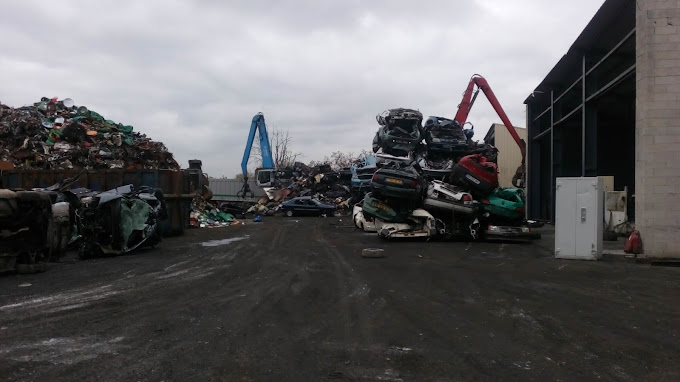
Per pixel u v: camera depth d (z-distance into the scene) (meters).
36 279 8.23
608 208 15.56
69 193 12.09
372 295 6.93
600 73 17.52
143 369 4.09
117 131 24.27
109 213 11.16
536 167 25.94
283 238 15.87
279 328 5.30
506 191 14.76
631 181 23.61
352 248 12.80
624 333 5.16
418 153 25.47
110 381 3.83
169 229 16.45
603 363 4.29
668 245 9.95
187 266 9.62
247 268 9.34
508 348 4.68
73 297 6.81
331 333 5.13
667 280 8.10
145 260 10.50
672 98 9.98
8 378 3.87
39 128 21.27
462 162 14.56
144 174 16.53
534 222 20.48
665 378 3.96
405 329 5.27
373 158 29.28
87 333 5.11
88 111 25.88
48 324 5.44
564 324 5.48
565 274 8.67
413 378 3.93
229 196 40.72
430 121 25.70
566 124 23.23
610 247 12.81
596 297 6.82
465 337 5.01
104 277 8.41
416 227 14.73
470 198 14.20
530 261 10.30
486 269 9.22
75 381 3.82
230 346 4.70
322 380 3.88
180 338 4.95
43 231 9.20
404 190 14.12
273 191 37.84
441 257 10.97
